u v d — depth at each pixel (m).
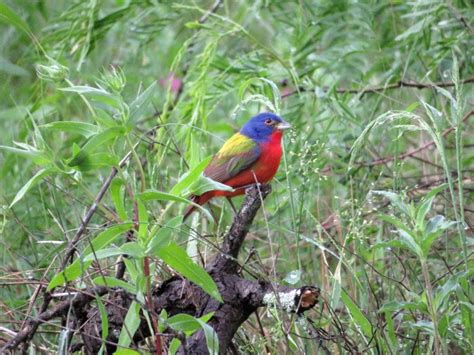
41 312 9.01
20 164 13.32
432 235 8.32
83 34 13.80
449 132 12.55
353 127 12.65
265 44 15.27
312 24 13.08
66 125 7.98
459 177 8.80
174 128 12.84
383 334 9.20
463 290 8.73
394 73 12.86
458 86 8.88
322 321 9.88
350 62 13.07
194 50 14.23
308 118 13.16
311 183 11.52
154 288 8.93
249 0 14.20
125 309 8.63
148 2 13.94
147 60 15.24
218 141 14.45
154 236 7.86
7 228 11.96
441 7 12.21
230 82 13.59
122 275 9.31
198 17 15.50
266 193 9.45
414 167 13.34
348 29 13.12
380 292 10.20
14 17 10.19
